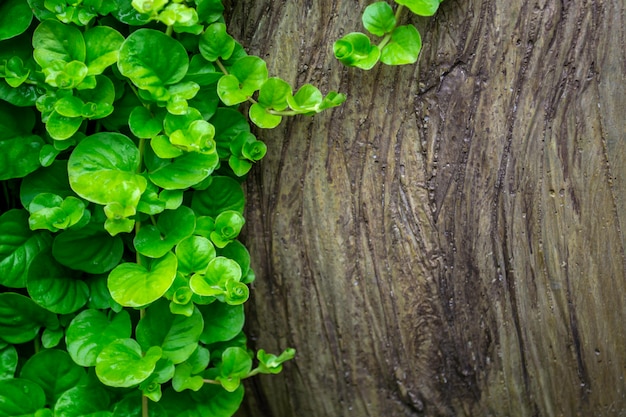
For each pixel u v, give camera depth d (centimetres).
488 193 52
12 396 50
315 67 51
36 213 49
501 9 50
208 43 50
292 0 51
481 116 51
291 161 52
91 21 49
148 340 50
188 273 50
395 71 51
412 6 49
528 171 51
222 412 52
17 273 50
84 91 49
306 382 54
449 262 52
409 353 53
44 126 50
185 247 50
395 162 52
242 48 51
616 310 52
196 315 50
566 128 51
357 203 52
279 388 54
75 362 49
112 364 48
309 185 52
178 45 49
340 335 53
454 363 53
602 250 52
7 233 50
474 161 51
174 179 49
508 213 52
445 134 51
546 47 50
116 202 48
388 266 52
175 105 49
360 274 53
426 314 53
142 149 50
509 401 53
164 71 49
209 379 51
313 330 53
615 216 52
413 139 51
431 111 51
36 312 50
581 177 51
